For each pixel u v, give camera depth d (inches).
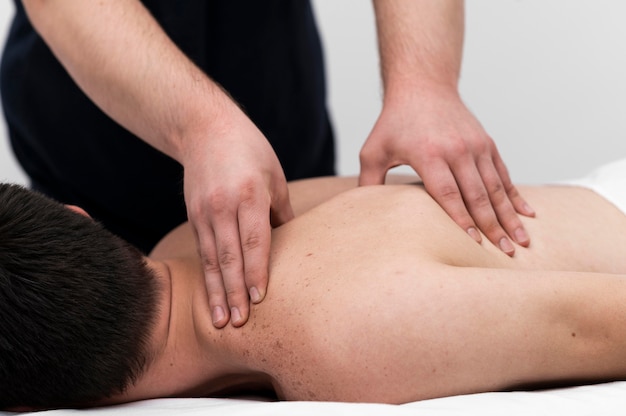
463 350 40.9
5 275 41.0
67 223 43.4
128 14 55.1
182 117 50.6
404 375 41.2
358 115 120.1
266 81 78.3
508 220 50.9
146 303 44.8
